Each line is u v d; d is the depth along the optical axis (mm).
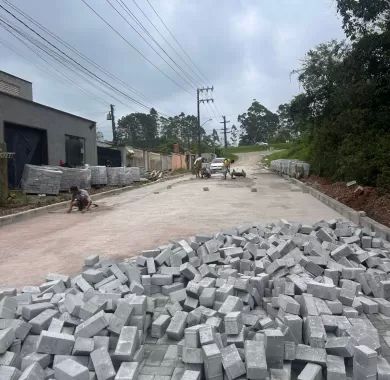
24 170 17406
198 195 18953
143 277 5215
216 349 3406
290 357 3492
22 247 8719
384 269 5691
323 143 23062
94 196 18750
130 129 77125
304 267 5434
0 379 3182
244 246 6434
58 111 21781
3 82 22219
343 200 13648
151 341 4168
